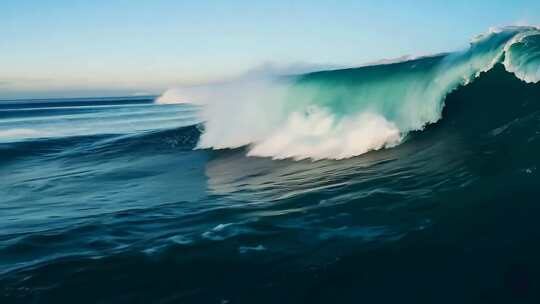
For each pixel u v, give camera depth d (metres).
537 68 11.41
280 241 6.15
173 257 5.88
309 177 9.83
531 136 9.00
